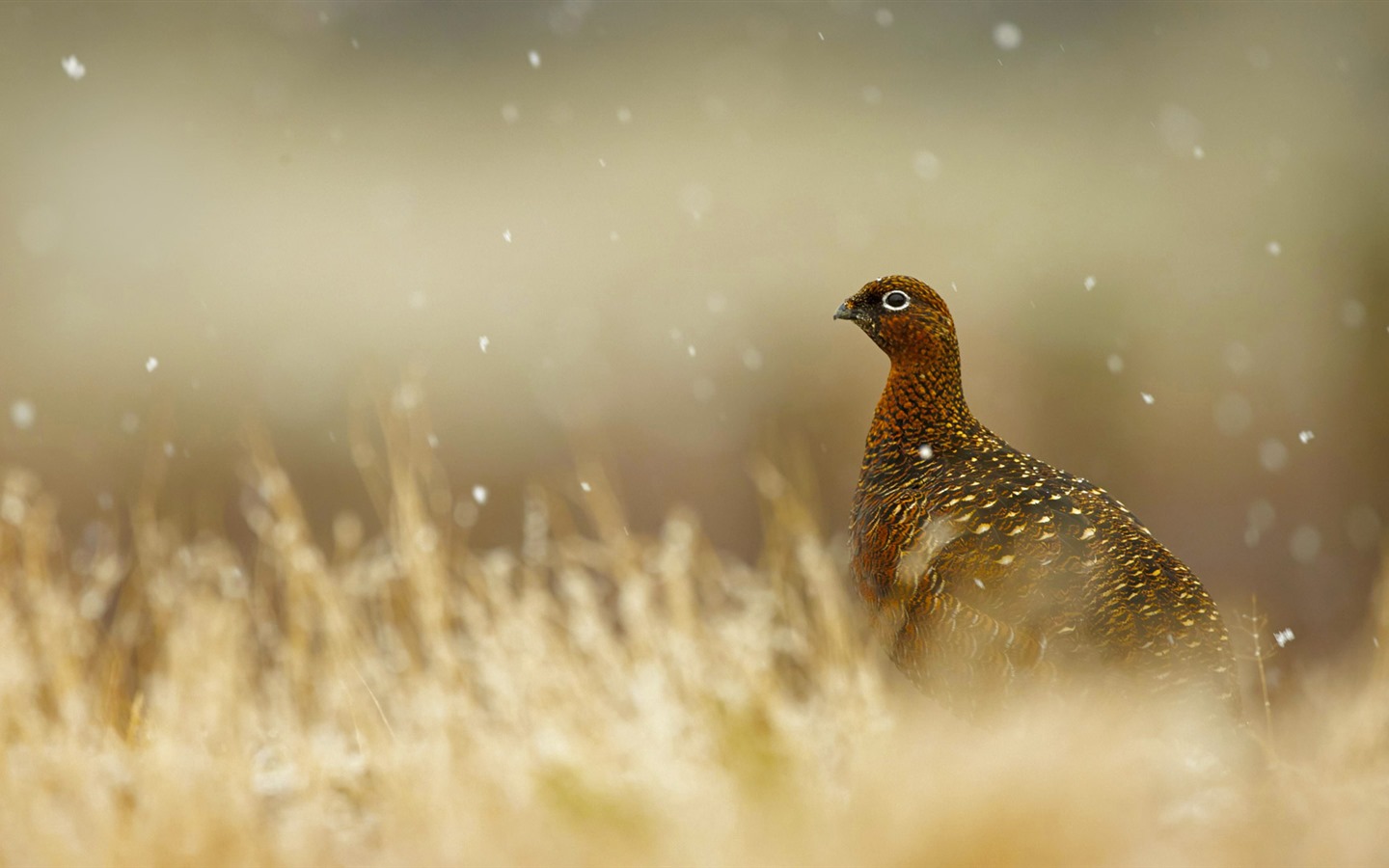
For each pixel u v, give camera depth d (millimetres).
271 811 8891
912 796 8133
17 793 8273
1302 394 35875
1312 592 24156
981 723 9555
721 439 33625
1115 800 8195
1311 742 10656
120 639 10734
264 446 13969
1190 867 7750
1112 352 38938
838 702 9891
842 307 11320
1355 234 40688
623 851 7875
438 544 11062
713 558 11344
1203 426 34781
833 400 36031
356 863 8156
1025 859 7801
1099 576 9242
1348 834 7902
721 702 9406
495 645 9977
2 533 10742
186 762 8625
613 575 11258
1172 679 8891
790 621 10766
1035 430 35031
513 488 30719
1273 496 30641
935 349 10984
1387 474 31047
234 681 9938
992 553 9477
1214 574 26297
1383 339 37250
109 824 7941
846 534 11312
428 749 9016
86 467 29000
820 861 7754
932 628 9648
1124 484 32250
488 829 8102
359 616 10688
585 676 10023
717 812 8055
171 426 32219
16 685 9453
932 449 10750
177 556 10797
